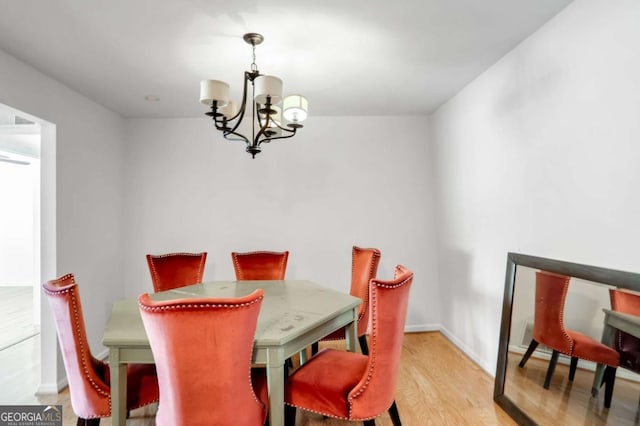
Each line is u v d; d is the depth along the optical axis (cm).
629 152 152
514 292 226
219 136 374
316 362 181
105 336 153
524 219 223
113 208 343
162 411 132
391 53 235
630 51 150
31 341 361
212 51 228
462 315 316
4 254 659
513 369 218
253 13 186
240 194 375
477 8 186
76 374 159
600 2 165
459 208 315
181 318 119
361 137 382
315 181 379
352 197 380
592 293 170
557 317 191
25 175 664
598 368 164
